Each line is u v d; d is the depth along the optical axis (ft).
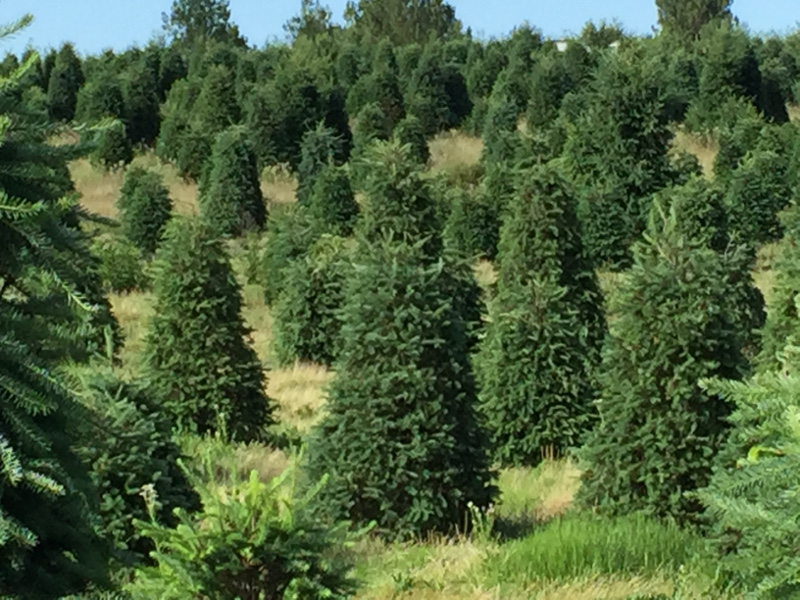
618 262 93.04
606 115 97.30
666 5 213.25
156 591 21.93
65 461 16.66
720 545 29.43
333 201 108.17
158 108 149.07
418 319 37.58
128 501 30.94
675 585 28.58
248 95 141.79
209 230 53.98
